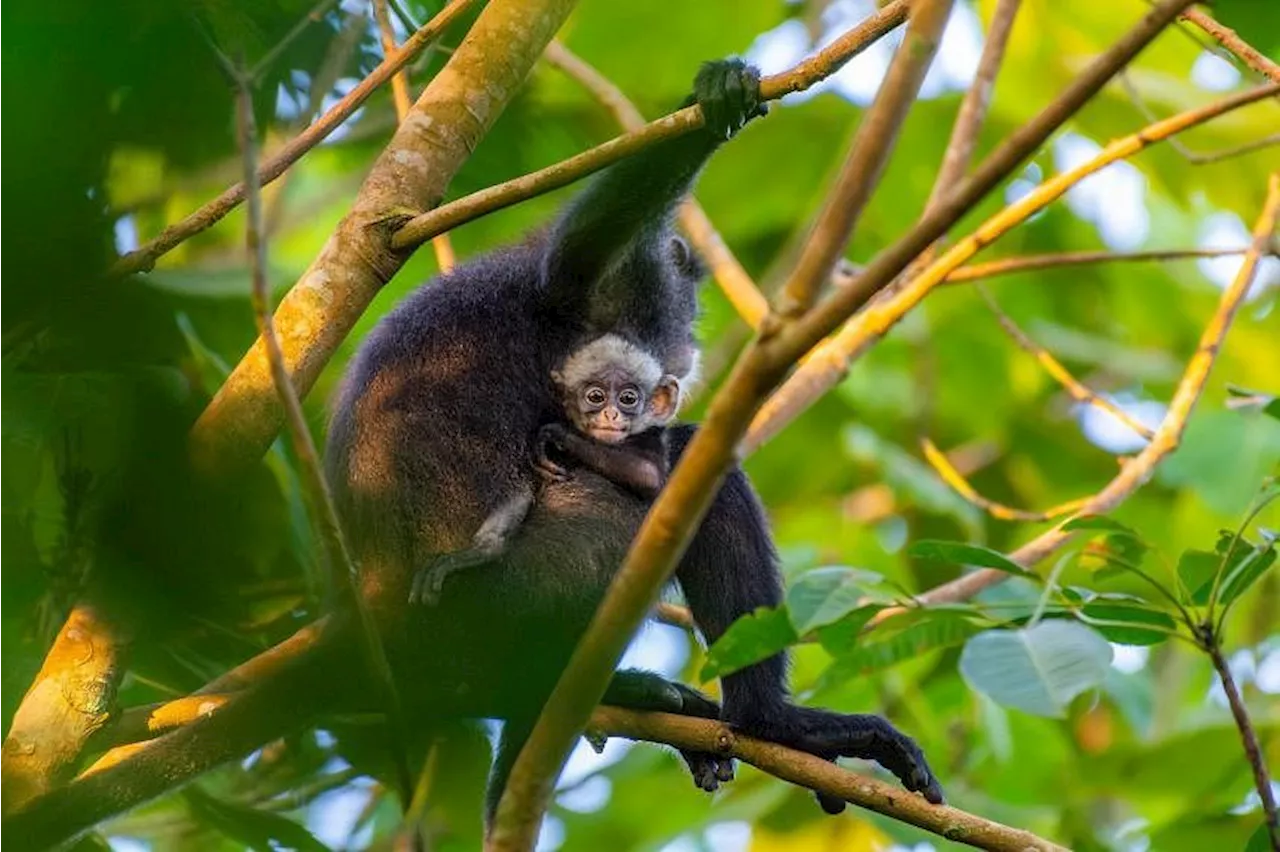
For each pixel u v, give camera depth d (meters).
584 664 7.00
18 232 6.38
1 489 7.93
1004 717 14.79
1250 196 18.02
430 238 9.14
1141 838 14.97
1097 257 12.98
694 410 18.20
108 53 6.25
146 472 7.86
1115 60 6.17
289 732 9.41
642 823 15.61
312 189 16.02
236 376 8.77
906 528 18.89
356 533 10.24
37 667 8.70
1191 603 8.16
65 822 8.56
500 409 10.70
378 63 11.41
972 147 12.75
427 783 9.02
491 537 10.17
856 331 10.94
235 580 8.26
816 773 9.44
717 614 10.20
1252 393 10.57
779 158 18.09
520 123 12.70
